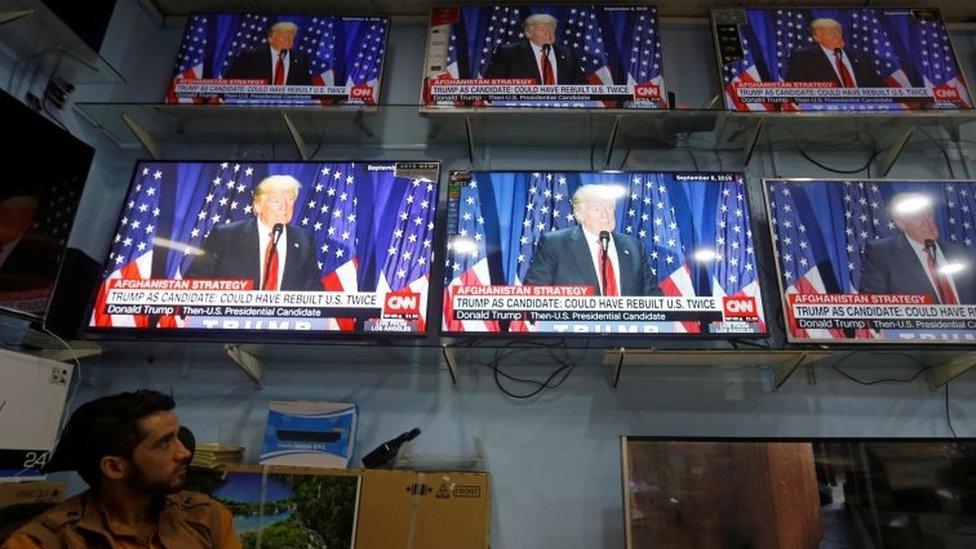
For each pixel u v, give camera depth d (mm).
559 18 3150
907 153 3031
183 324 2398
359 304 2438
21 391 1720
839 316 2414
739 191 2637
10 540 1254
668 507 2061
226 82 3021
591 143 3066
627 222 2576
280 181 2701
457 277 2480
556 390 2598
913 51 3002
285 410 2408
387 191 2674
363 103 2951
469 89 2945
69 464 1423
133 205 2652
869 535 2006
